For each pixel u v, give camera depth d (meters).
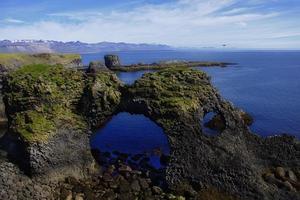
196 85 38.28
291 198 32.00
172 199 31.89
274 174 35.41
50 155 34.47
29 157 33.31
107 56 168.88
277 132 55.75
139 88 37.84
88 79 38.97
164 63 191.88
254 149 37.41
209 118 61.78
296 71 174.12
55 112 35.97
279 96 92.00
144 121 58.84
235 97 89.81
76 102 38.25
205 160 34.81
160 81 38.16
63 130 35.94
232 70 174.88
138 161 40.47
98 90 37.88
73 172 36.19
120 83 39.78
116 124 57.16
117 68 165.38
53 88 36.78
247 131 38.06
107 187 34.06
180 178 34.66
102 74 39.50
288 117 66.06
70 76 38.53
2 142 36.41
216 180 34.06
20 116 35.56
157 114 36.50
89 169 37.34
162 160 40.69
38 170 33.72
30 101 35.94
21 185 32.88
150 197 32.09
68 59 165.00
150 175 36.12
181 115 35.66
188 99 36.88
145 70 164.12
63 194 32.72
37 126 34.41
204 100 37.84
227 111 38.09
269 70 178.50
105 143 47.66
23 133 33.81
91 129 38.44
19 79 37.19
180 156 35.22
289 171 35.41
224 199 32.75
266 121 62.72
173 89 37.62
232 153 35.22
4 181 32.53
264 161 37.12
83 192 33.00
